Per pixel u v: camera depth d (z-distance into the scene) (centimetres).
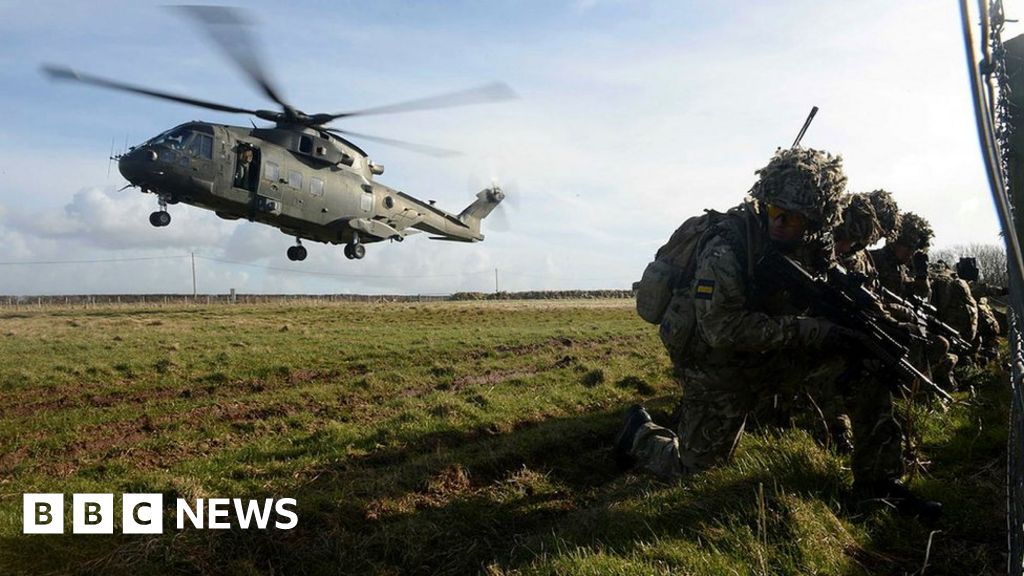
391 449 688
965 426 584
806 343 421
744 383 465
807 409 645
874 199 614
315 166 1833
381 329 2222
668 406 841
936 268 785
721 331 423
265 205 1736
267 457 655
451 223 2444
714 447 477
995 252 1333
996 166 165
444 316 2981
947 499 436
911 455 480
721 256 425
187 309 3378
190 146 1636
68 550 434
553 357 1436
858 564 356
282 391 1068
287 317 2756
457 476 595
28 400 1000
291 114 1784
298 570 438
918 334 457
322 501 509
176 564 425
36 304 3928
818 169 409
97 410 912
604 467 652
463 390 984
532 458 654
